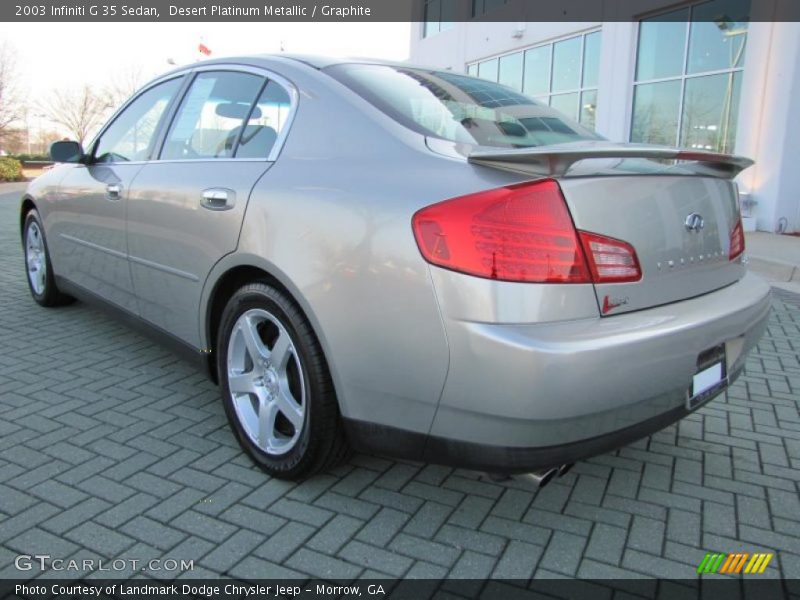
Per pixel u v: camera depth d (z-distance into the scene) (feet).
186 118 10.84
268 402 8.50
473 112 8.79
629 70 42.50
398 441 7.06
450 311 6.26
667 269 7.09
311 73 8.98
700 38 37.78
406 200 6.72
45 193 14.74
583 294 6.35
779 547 7.41
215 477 8.60
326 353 7.39
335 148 8.04
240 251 8.34
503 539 7.43
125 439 9.59
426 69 10.14
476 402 6.28
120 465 8.84
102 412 10.50
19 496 8.00
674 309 7.05
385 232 6.73
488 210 6.20
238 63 10.27
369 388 7.09
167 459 9.04
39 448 9.24
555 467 6.65
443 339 6.34
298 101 8.80
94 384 11.64
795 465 9.30
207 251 9.02
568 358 5.98
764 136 34.14
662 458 9.44
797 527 7.80
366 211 6.98
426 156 7.22
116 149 12.67
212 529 7.47
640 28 41.91
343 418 7.50
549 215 6.26
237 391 8.93
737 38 35.50
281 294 7.99
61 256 14.38
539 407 6.05
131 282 11.35
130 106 12.95
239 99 9.84
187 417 10.40
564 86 50.14
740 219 8.76
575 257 6.31
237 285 9.14
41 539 7.20
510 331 6.07
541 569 6.95
